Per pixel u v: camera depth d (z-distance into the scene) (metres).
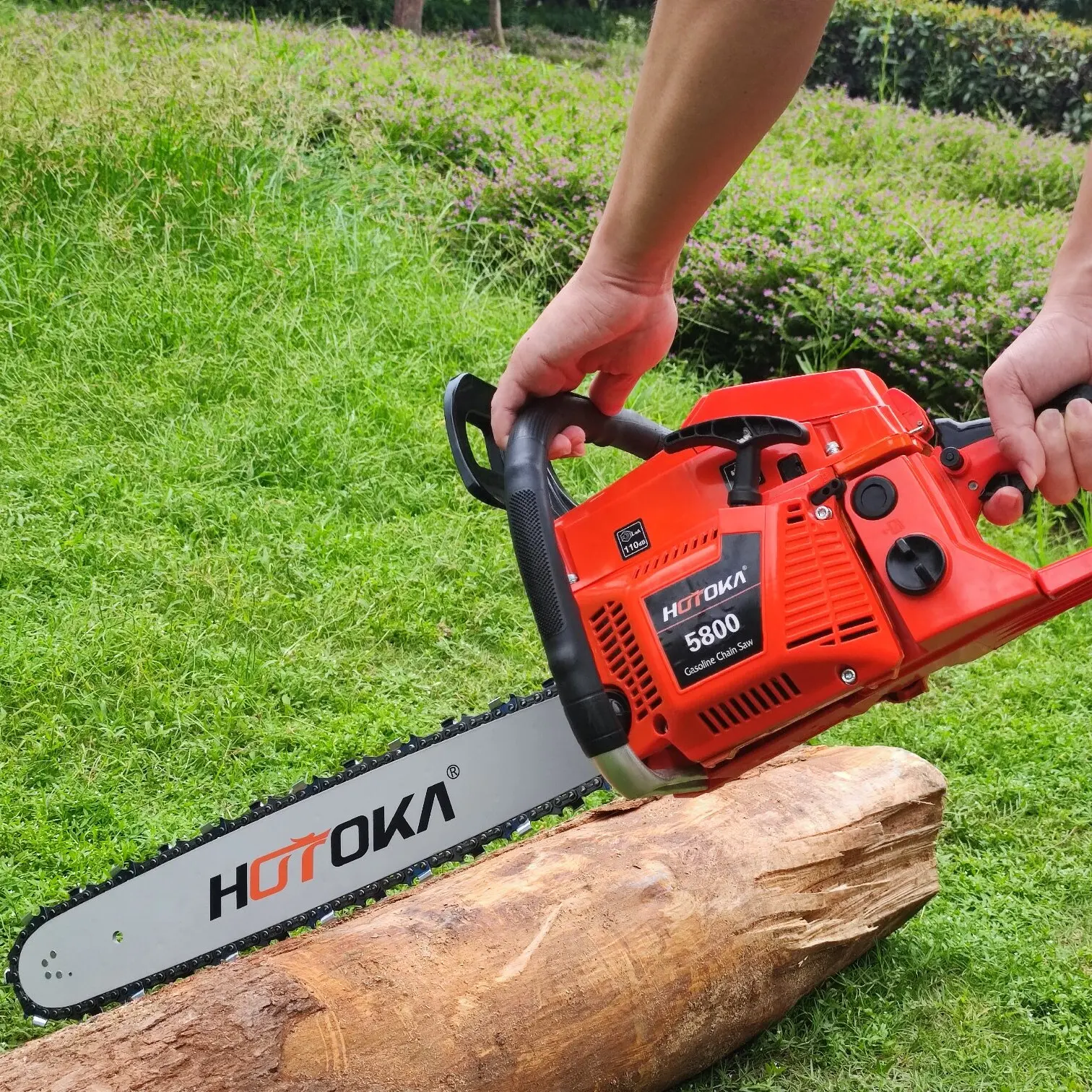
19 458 4.18
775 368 6.55
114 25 8.41
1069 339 1.59
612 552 1.80
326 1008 1.70
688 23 1.31
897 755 2.72
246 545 4.00
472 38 12.84
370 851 2.10
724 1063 2.35
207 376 4.85
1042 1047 2.42
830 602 1.62
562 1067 1.90
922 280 6.17
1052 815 3.24
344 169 6.86
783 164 7.82
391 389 5.01
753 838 2.34
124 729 3.11
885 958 2.65
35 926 1.92
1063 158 9.48
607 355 1.81
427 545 4.19
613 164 6.80
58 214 5.61
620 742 1.68
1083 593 1.58
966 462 1.66
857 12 12.16
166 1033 1.61
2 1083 1.54
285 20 10.27
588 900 2.09
